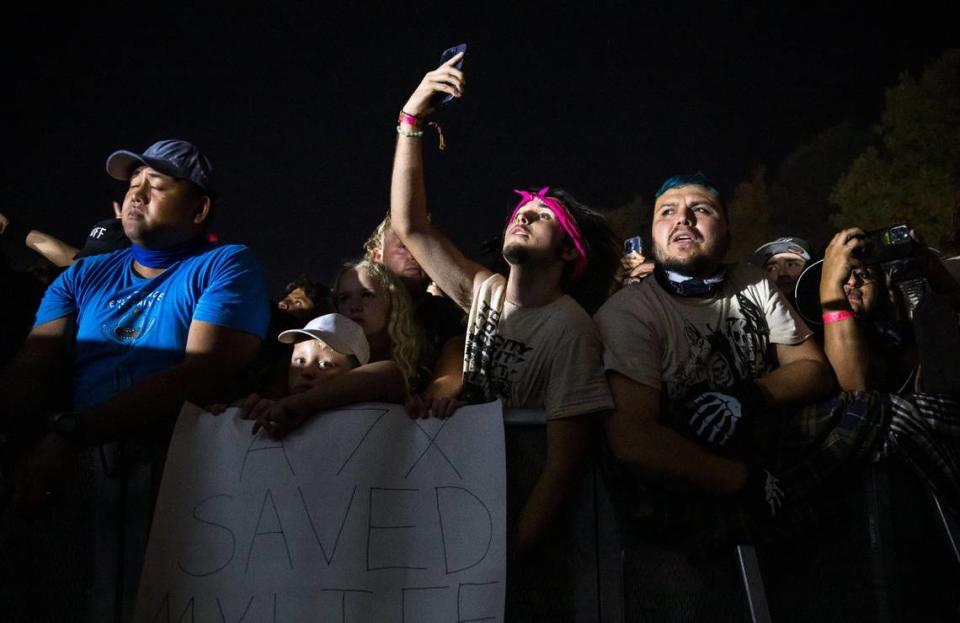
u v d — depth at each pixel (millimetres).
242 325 2303
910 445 2131
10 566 1941
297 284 3789
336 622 1895
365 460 1992
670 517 2061
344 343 2289
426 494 1977
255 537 1941
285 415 1995
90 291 2420
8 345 2732
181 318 2334
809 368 2279
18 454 2053
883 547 2094
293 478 1978
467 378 2395
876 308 2795
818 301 2605
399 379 2105
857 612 2078
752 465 2121
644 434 2104
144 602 1881
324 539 1942
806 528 2094
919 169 22438
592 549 2043
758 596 2008
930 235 21703
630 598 2031
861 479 2154
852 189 22875
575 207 2635
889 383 2752
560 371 2170
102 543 1960
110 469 1987
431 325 2963
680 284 2338
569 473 2062
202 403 2168
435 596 1912
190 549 1933
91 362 2311
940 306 2119
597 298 2682
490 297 2473
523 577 2012
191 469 1985
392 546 1944
